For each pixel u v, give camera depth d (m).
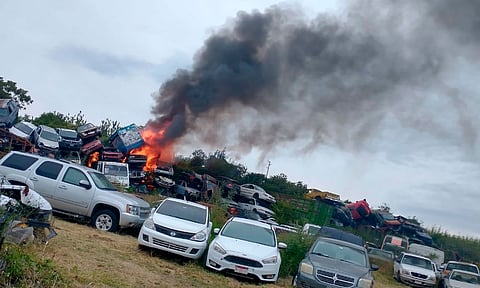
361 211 38.38
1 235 6.40
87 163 34.28
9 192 8.67
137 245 12.04
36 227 8.57
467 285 20.91
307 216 32.69
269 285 11.14
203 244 11.58
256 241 11.98
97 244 10.69
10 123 34.25
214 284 9.84
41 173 13.17
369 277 11.17
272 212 32.97
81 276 7.34
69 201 13.03
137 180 33.50
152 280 8.66
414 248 30.81
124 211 13.05
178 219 12.05
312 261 11.50
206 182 34.12
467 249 43.00
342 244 12.61
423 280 21.78
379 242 36.22
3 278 5.86
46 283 6.22
